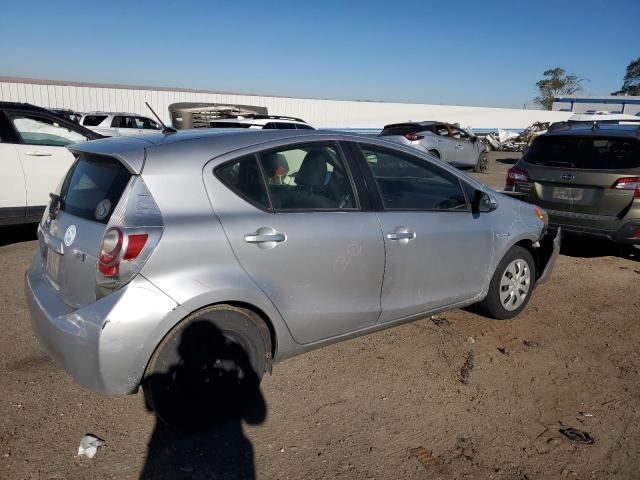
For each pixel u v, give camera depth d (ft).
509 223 14.33
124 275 8.41
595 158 20.10
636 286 18.66
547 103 234.38
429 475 8.75
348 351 13.01
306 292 10.30
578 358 13.01
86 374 8.55
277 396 10.93
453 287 13.15
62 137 22.66
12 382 11.08
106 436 9.44
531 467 9.03
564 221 20.61
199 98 90.22
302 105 97.35
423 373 12.05
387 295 11.76
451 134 54.70
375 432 9.84
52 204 10.73
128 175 9.01
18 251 20.85
